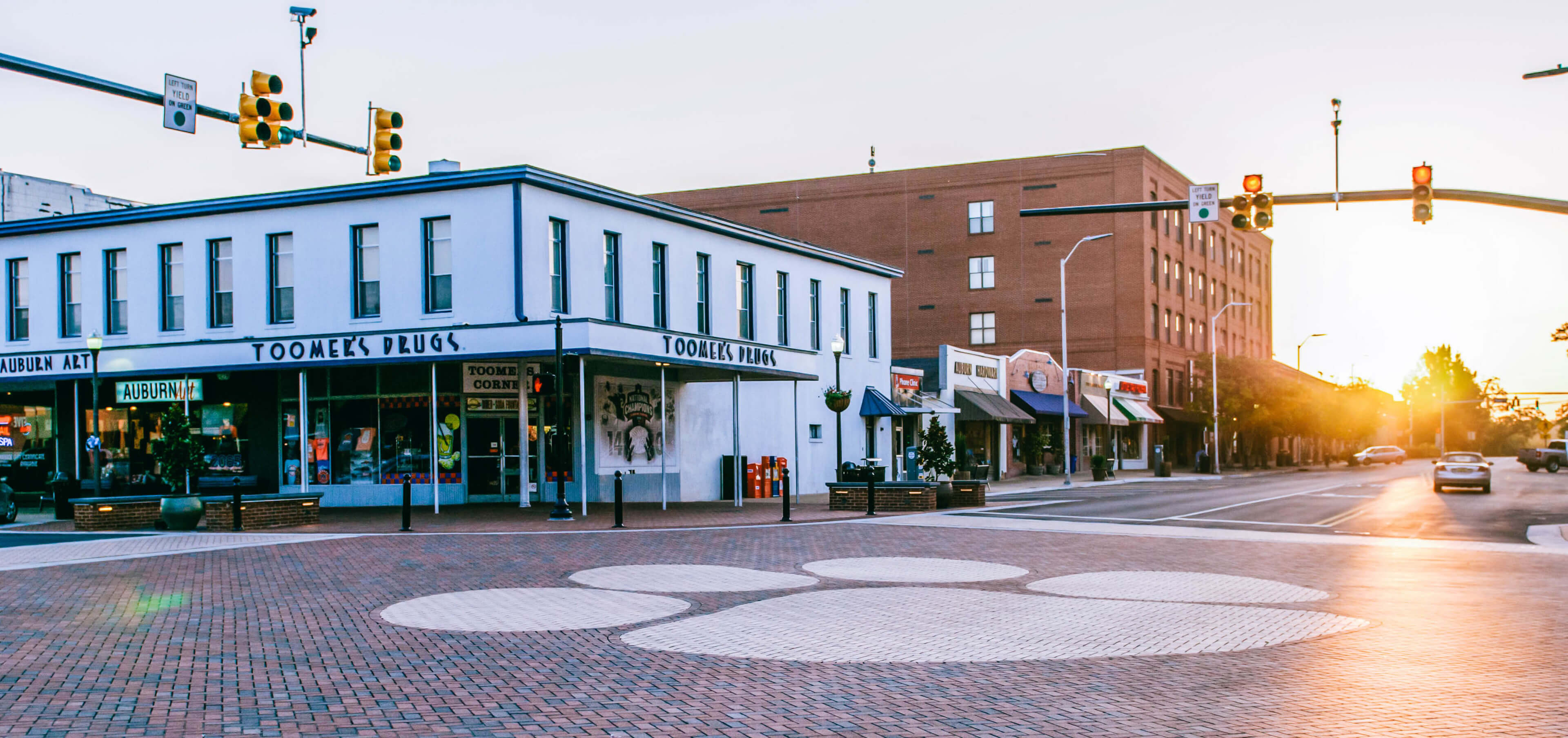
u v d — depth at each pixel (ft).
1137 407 209.15
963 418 151.64
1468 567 54.65
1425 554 60.59
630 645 34.06
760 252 118.11
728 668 30.91
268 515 74.38
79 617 38.29
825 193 228.63
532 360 92.43
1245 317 289.53
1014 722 25.05
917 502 92.53
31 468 102.99
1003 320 218.79
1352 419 270.05
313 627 36.73
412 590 45.06
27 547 60.90
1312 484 158.20
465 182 89.30
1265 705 26.68
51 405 103.19
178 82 45.55
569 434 98.43
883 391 139.33
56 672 29.73
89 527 74.02
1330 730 24.34
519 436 96.73
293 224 95.50
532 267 89.66
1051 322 216.13
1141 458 221.66
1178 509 97.50
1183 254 239.71
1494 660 31.89
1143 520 84.64
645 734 24.06
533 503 96.02
